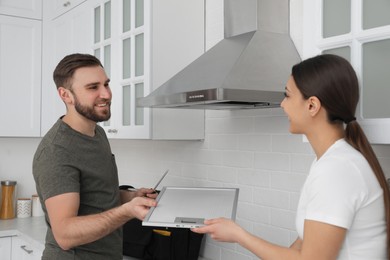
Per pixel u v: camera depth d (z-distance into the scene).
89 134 1.72
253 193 2.15
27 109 3.27
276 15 1.91
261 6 1.87
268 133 2.07
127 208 1.45
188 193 1.58
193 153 2.53
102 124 2.58
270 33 1.88
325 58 1.11
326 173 1.04
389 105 1.25
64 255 1.64
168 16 2.23
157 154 2.86
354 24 1.33
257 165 2.13
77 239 1.45
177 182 2.66
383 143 1.24
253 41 1.80
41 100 3.32
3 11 3.15
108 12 2.54
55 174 1.53
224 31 2.04
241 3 1.94
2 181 3.38
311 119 1.13
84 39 2.79
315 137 1.15
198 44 2.34
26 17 3.24
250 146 2.16
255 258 2.14
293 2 1.93
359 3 1.32
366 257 1.06
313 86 1.09
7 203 3.37
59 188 1.51
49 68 3.28
